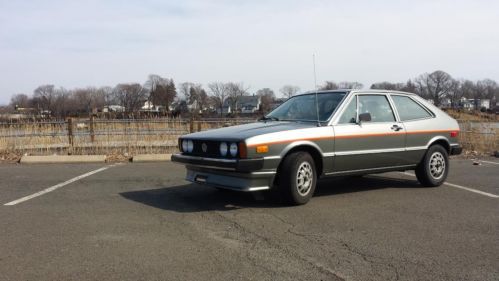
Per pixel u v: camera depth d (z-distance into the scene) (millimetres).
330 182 8023
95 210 5824
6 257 4062
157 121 13703
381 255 4113
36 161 11211
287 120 6758
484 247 4359
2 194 6926
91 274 3672
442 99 51562
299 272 3707
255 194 6828
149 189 7328
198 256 4078
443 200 6492
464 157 12828
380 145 6781
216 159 5695
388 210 5848
